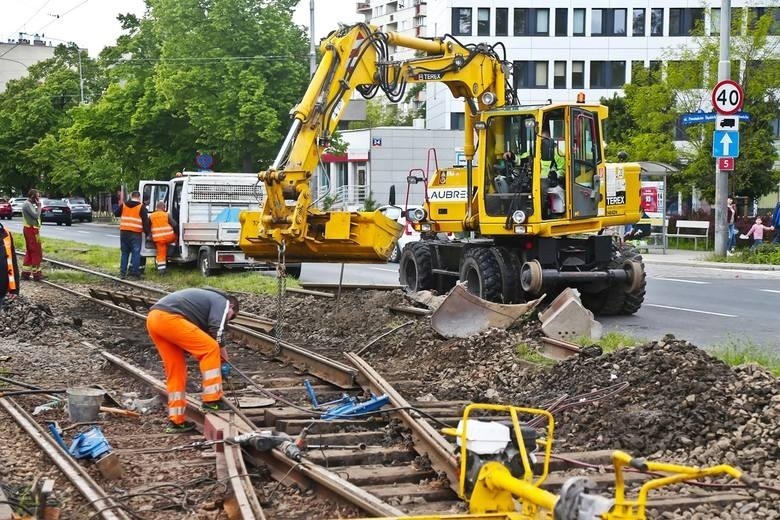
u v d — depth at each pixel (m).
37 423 8.84
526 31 65.19
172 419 8.99
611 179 16.58
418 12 125.88
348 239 13.53
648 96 37.00
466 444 5.28
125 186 60.31
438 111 68.75
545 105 15.99
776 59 35.03
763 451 7.34
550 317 12.65
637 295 16.30
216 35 41.78
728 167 29.17
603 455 7.66
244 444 7.73
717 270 27.11
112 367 12.21
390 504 6.74
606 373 9.79
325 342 14.31
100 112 47.78
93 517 6.40
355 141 50.69
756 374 8.70
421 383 10.98
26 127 77.88
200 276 24.25
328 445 8.25
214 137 42.75
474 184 17.11
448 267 18.50
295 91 42.19
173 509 6.77
